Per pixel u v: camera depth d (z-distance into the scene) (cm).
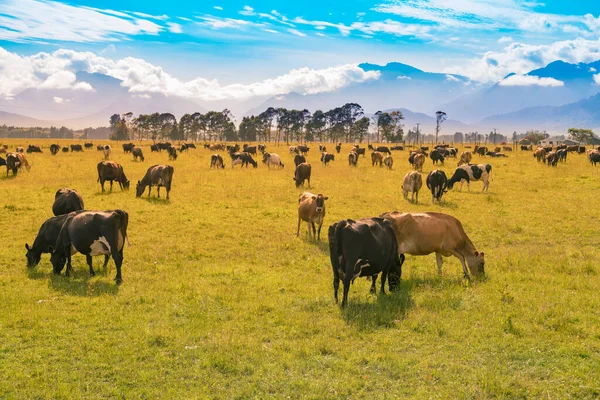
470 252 1320
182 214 2238
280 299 1151
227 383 774
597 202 2544
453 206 2528
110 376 789
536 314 1015
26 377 773
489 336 927
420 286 1231
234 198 2709
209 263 1508
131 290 1196
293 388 758
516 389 743
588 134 15738
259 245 1750
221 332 952
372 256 1108
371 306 1090
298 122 17838
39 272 1359
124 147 6969
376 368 816
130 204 2427
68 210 1772
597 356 833
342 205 2536
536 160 5841
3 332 933
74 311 1049
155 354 859
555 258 1505
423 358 845
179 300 1131
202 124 19200
